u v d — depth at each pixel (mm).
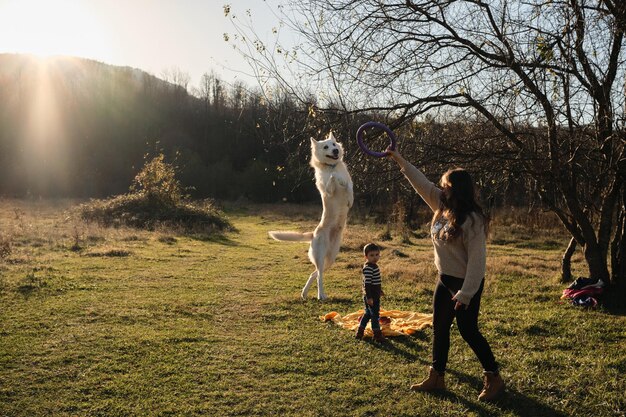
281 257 13625
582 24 6211
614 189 7973
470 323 4199
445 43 6887
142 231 18172
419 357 5383
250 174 39000
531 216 19047
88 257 12117
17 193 36688
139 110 50656
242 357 5359
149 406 4191
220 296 8484
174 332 6211
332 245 8320
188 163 41375
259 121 7988
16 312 7027
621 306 7641
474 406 4203
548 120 6637
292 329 6508
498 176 7758
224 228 20781
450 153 7246
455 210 4039
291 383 4664
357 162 7461
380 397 4375
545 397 4387
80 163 41312
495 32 6598
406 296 8453
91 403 4258
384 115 7367
